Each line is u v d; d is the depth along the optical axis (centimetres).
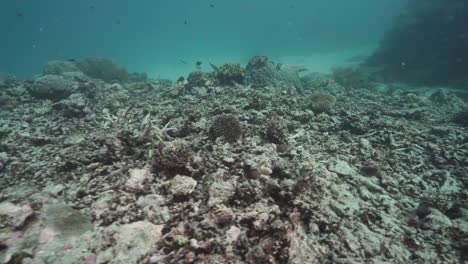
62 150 152
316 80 429
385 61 673
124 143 142
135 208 102
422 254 100
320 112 253
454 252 102
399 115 281
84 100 243
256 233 89
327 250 94
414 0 686
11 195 110
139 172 118
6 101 263
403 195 143
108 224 95
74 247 85
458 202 135
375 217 116
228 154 140
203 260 79
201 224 91
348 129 225
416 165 174
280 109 222
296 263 85
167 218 99
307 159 155
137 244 87
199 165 125
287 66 382
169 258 80
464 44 521
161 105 247
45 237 87
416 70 575
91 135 175
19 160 145
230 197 105
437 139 221
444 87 507
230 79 324
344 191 132
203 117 193
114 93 304
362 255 95
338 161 162
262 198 107
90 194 111
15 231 86
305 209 104
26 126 204
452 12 570
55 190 112
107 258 82
